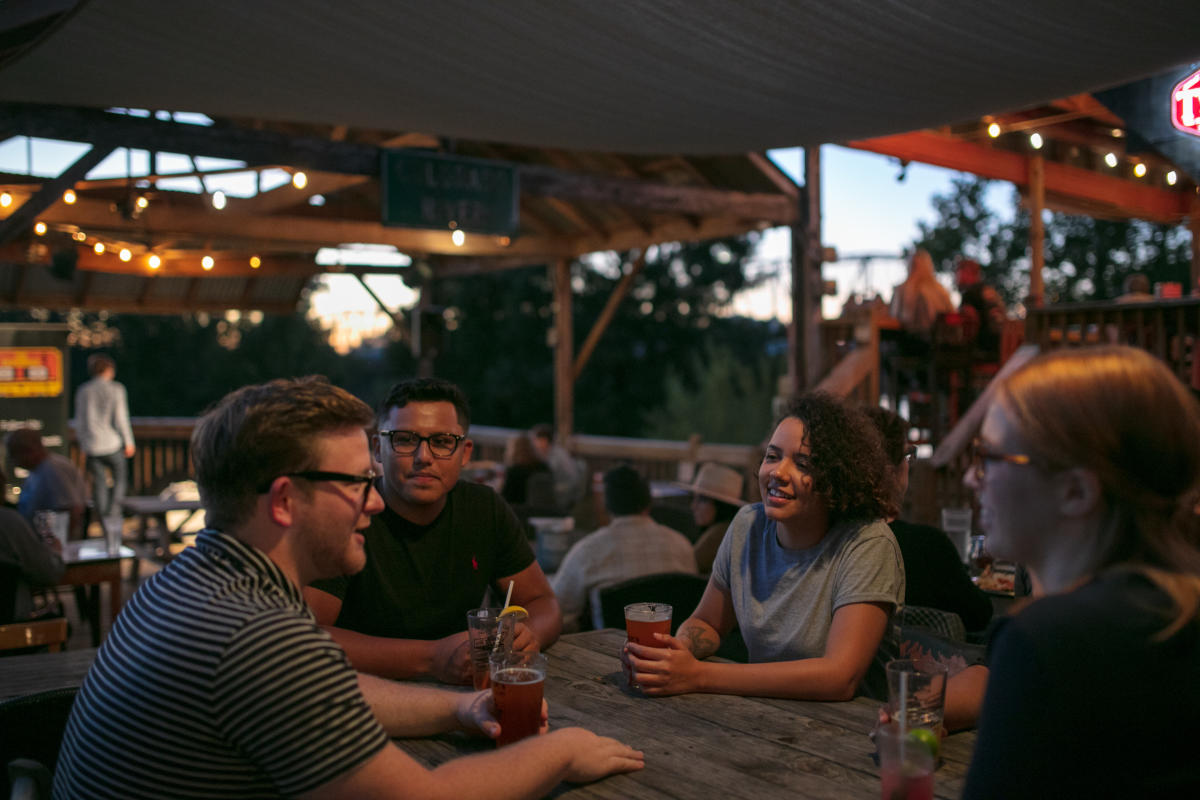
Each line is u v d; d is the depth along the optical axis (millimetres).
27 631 3143
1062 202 9570
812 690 1834
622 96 4414
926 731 1395
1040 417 1021
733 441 11742
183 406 20484
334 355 21125
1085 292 16375
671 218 9508
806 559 2047
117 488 8906
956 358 6621
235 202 8070
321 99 4547
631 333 20266
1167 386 995
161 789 1139
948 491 5945
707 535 4379
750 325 20531
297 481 1255
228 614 1154
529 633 2049
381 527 2291
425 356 10742
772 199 7914
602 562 3602
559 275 10742
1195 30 3432
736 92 4309
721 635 2270
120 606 4402
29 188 6566
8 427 8992
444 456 2229
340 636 2070
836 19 3473
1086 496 1009
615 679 1988
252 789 1155
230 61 3980
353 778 1135
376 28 3639
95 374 8797
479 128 5078
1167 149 5047
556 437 10727
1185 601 962
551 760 1371
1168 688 930
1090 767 931
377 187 9688
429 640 2264
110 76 4176
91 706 1206
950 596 2479
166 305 11055
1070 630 965
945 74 3986
